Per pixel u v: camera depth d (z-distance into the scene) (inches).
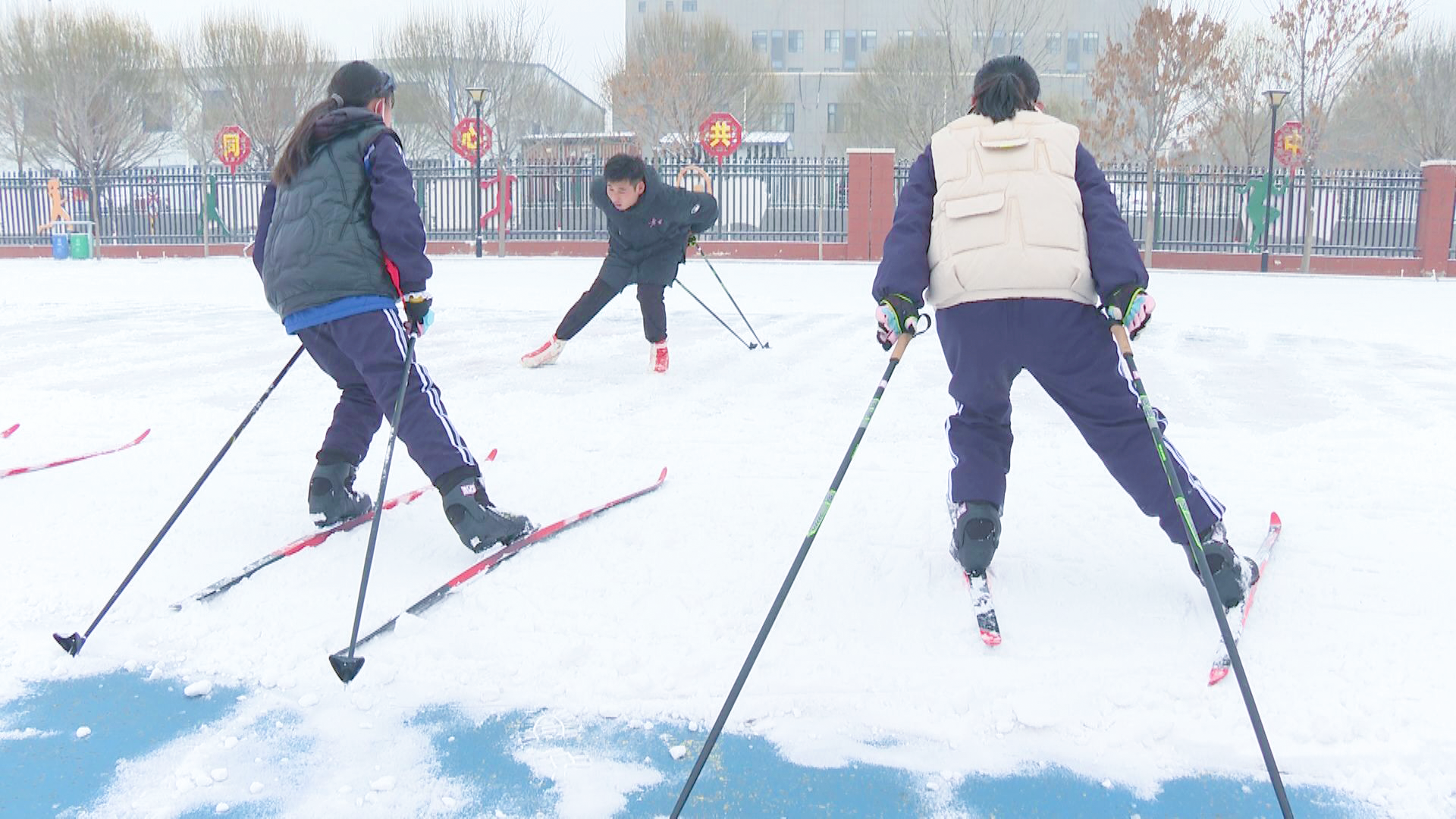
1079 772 81.5
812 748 84.7
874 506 143.8
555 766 82.1
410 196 121.6
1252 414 212.8
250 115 1379.2
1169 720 87.3
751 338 330.3
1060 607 109.5
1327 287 641.0
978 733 86.6
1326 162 1291.8
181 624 105.9
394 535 133.0
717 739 82.6
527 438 183.6
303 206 123.3
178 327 354.0
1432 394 235.5
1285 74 993.5
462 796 78.2
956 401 113.5
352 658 93.2
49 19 1268.5
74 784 79.0
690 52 1619.1
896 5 2605.8
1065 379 106.3
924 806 77.3
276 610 109.3
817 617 107.5
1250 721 86.9
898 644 101.4
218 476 158.2
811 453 174.7
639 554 124.4
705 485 154.1
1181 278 724.7
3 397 219.0
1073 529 133.4
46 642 102.4
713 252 891.4
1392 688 92.0
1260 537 131.6
